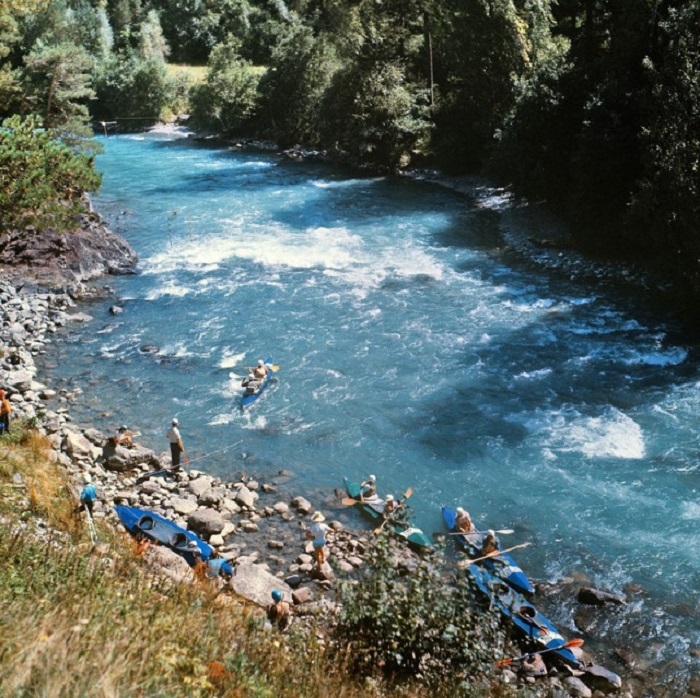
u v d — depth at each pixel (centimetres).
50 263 3916
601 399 2659
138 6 11169
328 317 3419
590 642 1702
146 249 4434
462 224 4781
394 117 6366
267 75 7962
